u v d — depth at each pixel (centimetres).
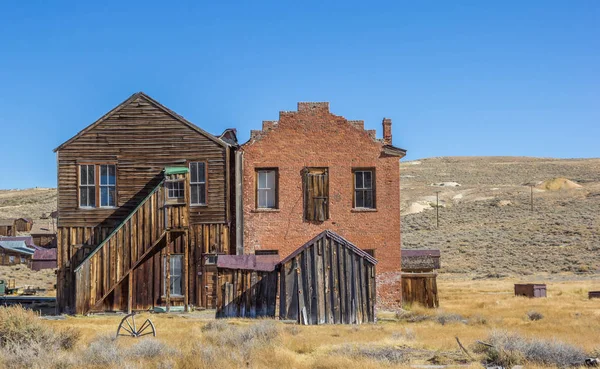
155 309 3117
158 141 3256
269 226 3281
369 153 3344
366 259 2752
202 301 3159
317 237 2731
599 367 1575
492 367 1655
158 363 1533
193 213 3219
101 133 3272
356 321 2706
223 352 1667
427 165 18312
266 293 2800
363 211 3312
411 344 2027
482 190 12562
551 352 1717
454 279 6291
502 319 2809
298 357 1738
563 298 4147
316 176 3322
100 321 2753
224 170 3241
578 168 15838
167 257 3148
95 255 3027
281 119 3338
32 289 4997
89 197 3250
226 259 2834
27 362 1511
